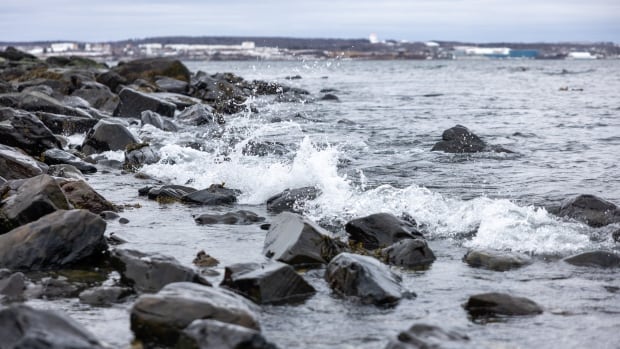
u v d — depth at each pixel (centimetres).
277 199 1128
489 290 729
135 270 721
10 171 1138
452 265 823
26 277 746
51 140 1517
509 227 945
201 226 991
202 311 582
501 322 637
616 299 702
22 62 5056
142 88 3256
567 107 3127
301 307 671
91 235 805
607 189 1265
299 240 817
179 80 3703
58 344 483
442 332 575
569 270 800
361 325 627
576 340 596
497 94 4112
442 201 1104
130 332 598
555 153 1712
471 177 1388
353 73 8356
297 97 3553
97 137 1678
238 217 1026
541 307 670
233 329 532
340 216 1054
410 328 582
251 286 688
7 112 1789
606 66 12212
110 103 2734
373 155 1675
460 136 1747
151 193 1191
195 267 777
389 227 921
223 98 3259
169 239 915
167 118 2325
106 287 693
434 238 948
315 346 578
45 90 2678
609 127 2298
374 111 2912
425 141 1931
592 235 929
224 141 1902
